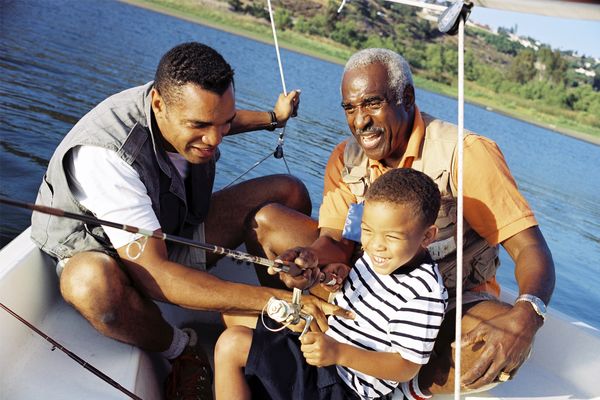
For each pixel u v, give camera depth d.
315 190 6.93
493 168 2.16
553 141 22.12
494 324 1.96
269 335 1.97
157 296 2.07
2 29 13.63
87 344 2.12
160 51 16.08
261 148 8.19
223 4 32.50
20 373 1.96
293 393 1.89
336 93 17.25
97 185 2.06
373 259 1.94
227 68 2.06
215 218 2.62
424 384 2.10
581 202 11.09
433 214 1.91
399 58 2.20
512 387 2.36
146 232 1.75
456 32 1.69
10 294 1.99
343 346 1.85
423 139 2.23
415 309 1.91
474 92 32.78
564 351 2.51
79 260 2.03
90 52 13.51
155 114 2.16
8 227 4.65
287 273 1.96
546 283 2.04
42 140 6.82
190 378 2.16
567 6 1.66
